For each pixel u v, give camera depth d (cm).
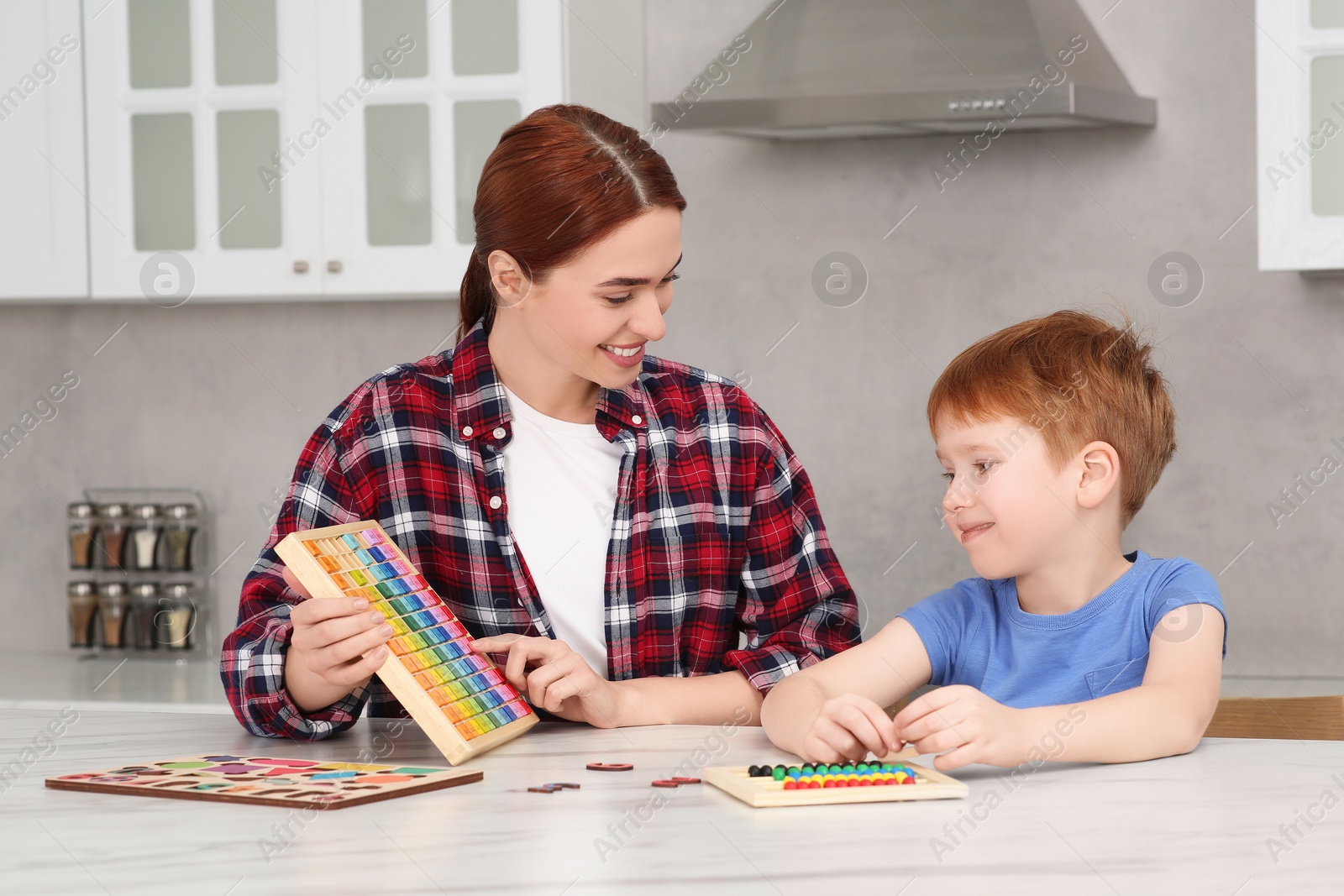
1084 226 262
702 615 143
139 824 84
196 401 304
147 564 295
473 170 254
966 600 131
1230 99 253
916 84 237
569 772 100
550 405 140
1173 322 258
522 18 250
